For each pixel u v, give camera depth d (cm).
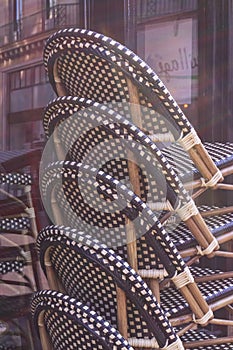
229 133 312
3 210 265
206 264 283
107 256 167
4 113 297
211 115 316
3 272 266
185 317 193
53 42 181
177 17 322
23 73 304
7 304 264
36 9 305
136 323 177
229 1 309
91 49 169
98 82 178
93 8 304
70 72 186
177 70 321
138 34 313
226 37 312
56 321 177
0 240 266
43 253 191
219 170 203
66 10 305
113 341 166
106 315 181
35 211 264
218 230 205
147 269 180
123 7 308
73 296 190
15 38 301
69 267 183
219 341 207
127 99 174
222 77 313
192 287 187
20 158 269
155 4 317
